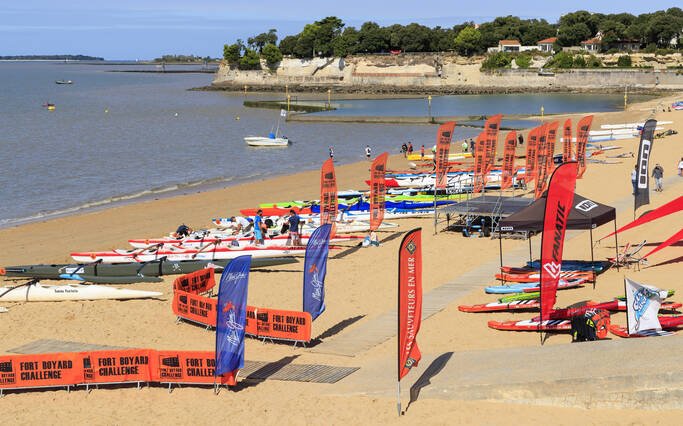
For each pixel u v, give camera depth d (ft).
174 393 50.16
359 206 117.50
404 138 270.67
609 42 593.42
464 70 590.55
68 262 92.84
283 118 360.69
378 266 85.25
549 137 124.47
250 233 99.81
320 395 47.93
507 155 111.14
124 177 177.27
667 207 77.46
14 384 50.70
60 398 49.75
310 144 252.83
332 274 82.43
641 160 93.61
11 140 260.21
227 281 48.03
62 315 69.46
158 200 143.02
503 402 44.19
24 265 89.81
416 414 43.70
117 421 45.75
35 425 45.42
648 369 42.75
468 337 58.34
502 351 50.67
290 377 51.88
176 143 254.47
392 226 107.24
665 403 41.47
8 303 74.08
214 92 634.43
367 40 643.04
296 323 58.54
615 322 59.11
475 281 75.66
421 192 128.67
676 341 47.80
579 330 53.62
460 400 45.09
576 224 73.92
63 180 171.53
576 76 542.16
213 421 45.14
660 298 55.36
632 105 395.14
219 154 224.94
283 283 80.18
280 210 119.96
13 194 152.87
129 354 51.03
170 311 70.49
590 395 42.47
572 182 55.62
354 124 332.19
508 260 83.46
